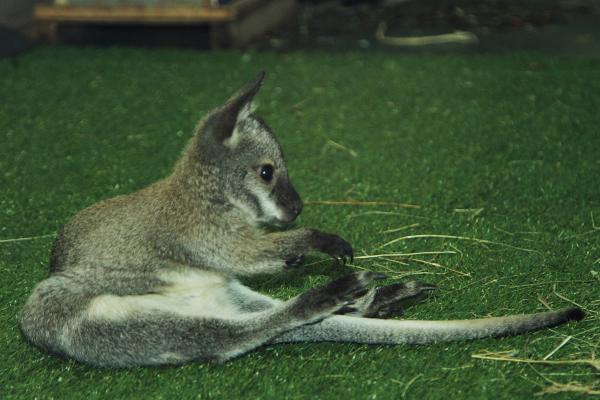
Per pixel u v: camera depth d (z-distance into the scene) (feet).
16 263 27.96
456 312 24.20
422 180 33.37
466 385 20.67
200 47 51.72
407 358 21.91
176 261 23.31
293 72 47.01
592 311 23.77
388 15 58.13
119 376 21.79
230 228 23.72
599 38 51.96
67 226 23.89
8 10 52.03
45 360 22.88
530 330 22.30
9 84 45.50
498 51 50.47
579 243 27.78
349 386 20.94
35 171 35.14
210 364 22.06
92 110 41.88
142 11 50.42
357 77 46.06
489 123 39.04
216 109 24.66
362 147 37.04
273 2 54.95
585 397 20.08
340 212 30.91
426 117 40.22
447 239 28.55
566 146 35.88
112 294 22.56
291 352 22.63
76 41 53.16
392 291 23.89
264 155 24.26
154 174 34.68
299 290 26.04
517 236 28.50
